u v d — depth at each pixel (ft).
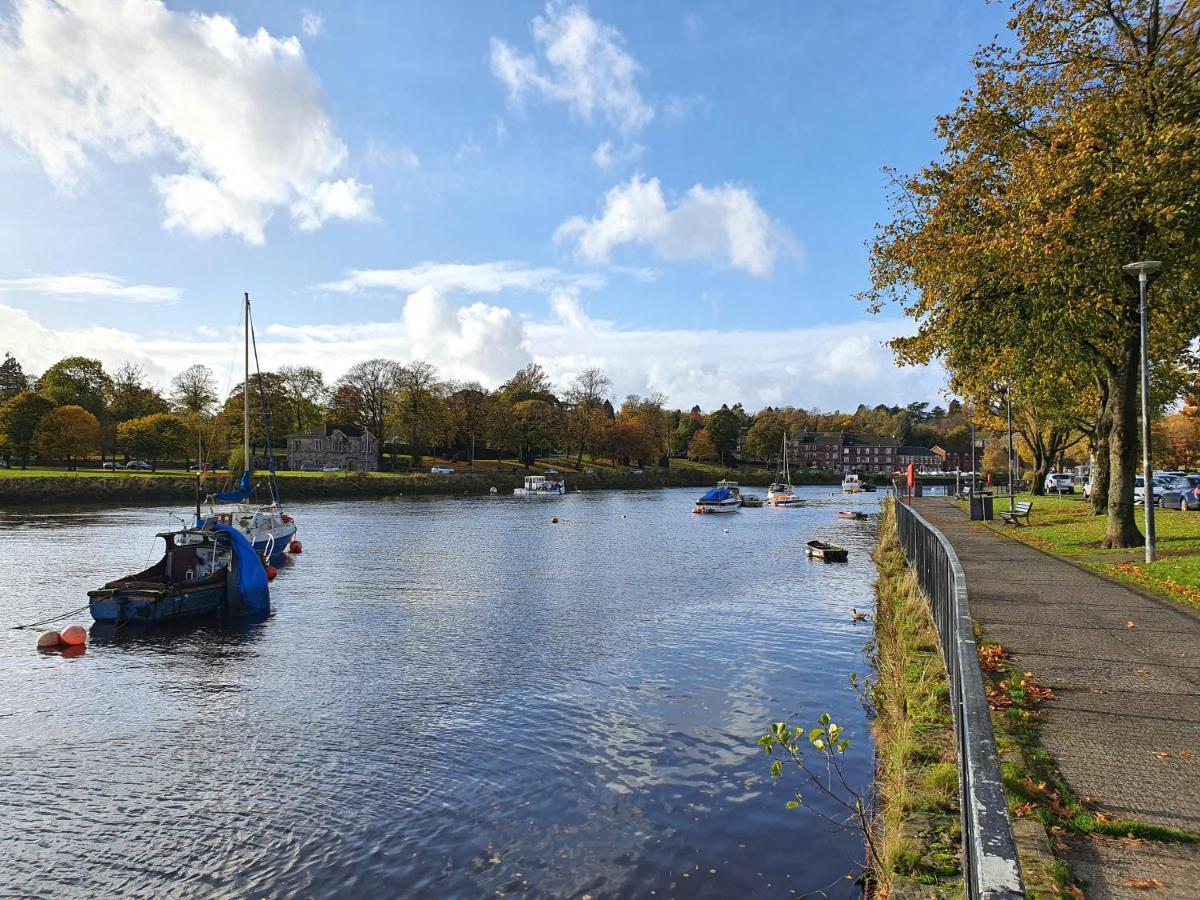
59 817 34.63
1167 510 113.50
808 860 28.60
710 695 49.34
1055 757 22.54
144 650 65.41
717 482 491.31
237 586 78.23
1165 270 64.75
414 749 41.50
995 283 69.00
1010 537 83.92
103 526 176.86
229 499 140.87
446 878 28.60
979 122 73.15
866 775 35.73
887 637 54.54
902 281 86.28
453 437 440.45
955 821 21.74
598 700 48.91
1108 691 28.27
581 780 36.70
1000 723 25.32
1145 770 21.52
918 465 634.02
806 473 536.01
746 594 88.48
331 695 51.85
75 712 49.34
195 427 338.34
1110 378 87.76
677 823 32.01
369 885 28.43
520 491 357.00
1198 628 37.73
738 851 29.48
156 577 82.94
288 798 35.99
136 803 35.91
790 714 45.34
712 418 566.36
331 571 111.14
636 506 283.79
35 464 347.56
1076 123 62.18
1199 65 61.98
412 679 55.11
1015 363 77.87
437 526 191.01
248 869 29.99
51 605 85.46
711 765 38.01
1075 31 68.95
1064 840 17.99
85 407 355.97
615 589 93.56
